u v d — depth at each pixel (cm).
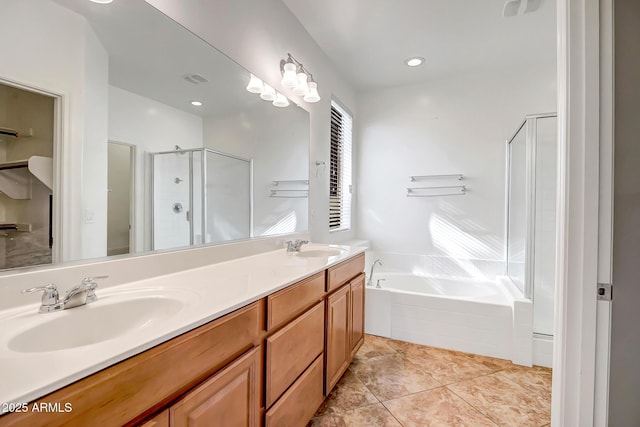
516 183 278
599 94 94
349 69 309
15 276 85
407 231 350
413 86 344
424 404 171
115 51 116
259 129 196
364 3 210
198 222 155
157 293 105
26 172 90
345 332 188
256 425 109
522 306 216
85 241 106
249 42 184
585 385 97
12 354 61
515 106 304
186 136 148
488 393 182
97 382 59
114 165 116
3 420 46
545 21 228
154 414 72
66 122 100
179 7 139
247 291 109
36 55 92
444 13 220
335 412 164
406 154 349
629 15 93
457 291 309
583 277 97
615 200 94
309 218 255
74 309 86
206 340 85
